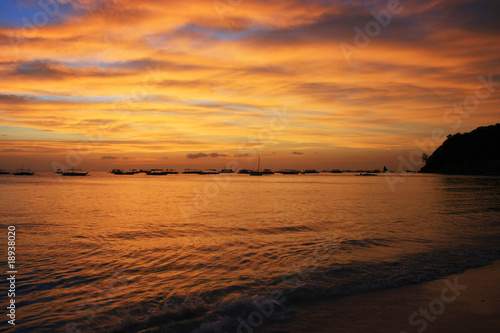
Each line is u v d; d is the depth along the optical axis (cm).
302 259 1085
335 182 10919
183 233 1616
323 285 816
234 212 2523
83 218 2180
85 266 1023
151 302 732
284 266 1002
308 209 2733
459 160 18875
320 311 661
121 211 2598
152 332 578
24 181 10019
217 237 1506
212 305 702
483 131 18612
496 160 16600
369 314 642
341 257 1100
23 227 1806
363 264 1009
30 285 848
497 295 738
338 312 655
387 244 1306
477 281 838
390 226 1802
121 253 1198
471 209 2739
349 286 807
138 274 939
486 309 659
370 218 2158
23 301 740
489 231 1616
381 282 836
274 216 2272
